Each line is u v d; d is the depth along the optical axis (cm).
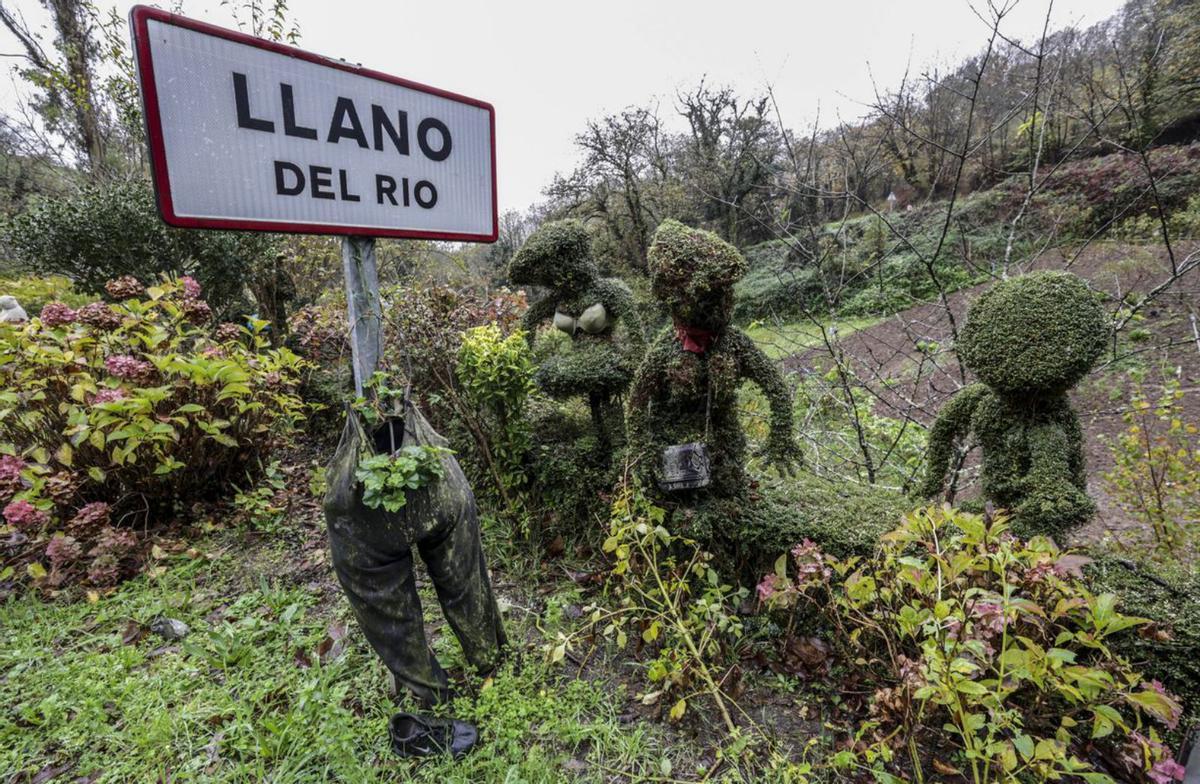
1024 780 147
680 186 1299
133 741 164
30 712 174
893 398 505
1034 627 142
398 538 150
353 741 160
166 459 294
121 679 191
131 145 860
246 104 116
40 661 203
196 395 315
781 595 168
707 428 212
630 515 196
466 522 168
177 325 333
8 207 980
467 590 172
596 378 265
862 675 179
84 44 797
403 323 306
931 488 214
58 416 300
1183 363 540
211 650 204
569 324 285
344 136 134
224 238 533
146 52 102
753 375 211
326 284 780
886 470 366
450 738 157
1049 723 150
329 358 476
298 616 225
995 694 119
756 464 291
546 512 284
